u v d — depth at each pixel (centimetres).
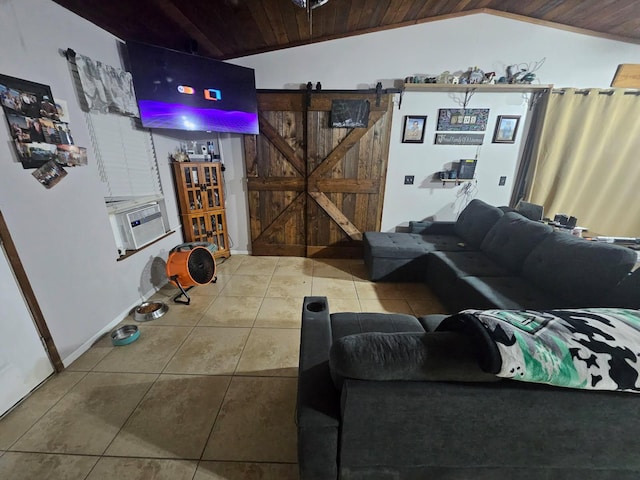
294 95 319
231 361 187
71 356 185
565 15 272
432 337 92
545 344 82
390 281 307
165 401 157
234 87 291
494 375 83
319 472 104
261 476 122
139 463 126
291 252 381
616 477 106
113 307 222
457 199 352
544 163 320
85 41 195
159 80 244
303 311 159
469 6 277
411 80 299
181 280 259
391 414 91
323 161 342
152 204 272
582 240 192
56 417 147
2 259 148
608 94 299
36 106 162
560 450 99
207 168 321
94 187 203
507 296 194
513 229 246
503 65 304
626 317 94
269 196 359
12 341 153
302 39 293
